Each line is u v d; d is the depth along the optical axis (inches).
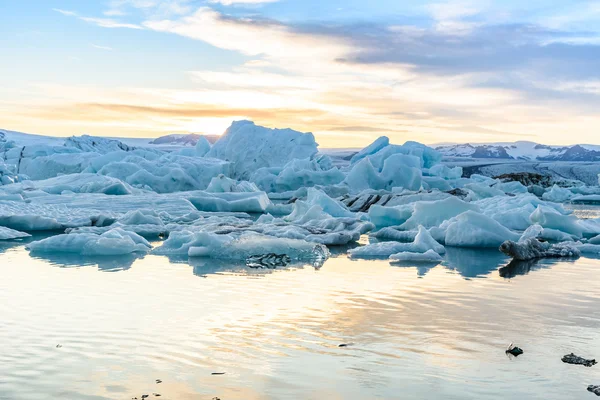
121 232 593.3
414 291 366.9
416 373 212.8
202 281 394.6
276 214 1151.6
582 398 191.2
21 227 738.8
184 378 206.2
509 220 794.2
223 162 1872.5
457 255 548.4
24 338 253.3
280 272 437.1
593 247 583.5
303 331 267.7
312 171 1822.1
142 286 374.6
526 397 191.5
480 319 294.5
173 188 1662.2
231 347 241.9
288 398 189.0
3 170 1320.1
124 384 200.4
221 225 753.6
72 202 1023.6
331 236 639.8
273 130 2358.5
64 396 190.1
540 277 426.3
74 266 457.4
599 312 312.3
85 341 249.3
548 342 254.7
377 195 1089.4
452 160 5944.9
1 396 189.9
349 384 201.5
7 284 379.2
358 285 385.1
